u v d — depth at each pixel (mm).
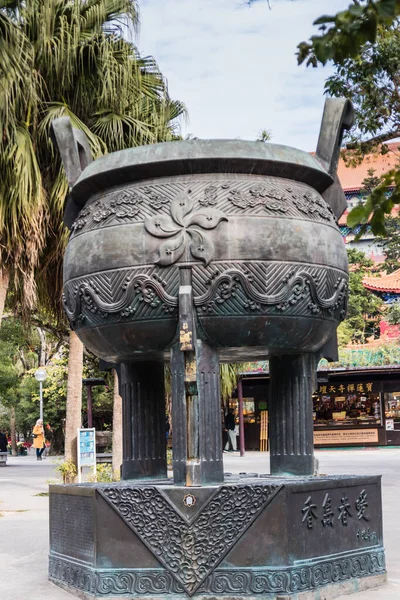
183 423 4918
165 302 4867
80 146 5906
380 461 21422
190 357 4863
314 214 5223
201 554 4723
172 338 5016
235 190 4992
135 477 5684
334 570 4996
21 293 12586
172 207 4938
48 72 12344
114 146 12859
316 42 2197
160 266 4879
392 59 11781
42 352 34250
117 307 4965
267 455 27703
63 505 5453
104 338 5227
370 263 47250
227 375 16703
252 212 4934
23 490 15094
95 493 4918
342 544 5137
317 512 4941
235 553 4707
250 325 4938
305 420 5551
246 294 4844
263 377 28844
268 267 4887
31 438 46719
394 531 8195
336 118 5758
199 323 4895
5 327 26484
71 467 13133
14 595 5168
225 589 4688
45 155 12266
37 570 6152
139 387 5742
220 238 4859
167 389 13586
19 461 30594
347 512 5230
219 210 4906
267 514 4715
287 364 5582
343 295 5422
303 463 5520
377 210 2500
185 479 4871
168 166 5023
